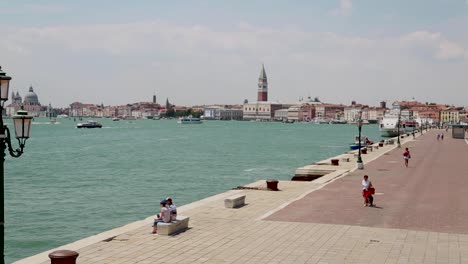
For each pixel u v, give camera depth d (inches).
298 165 3737.7
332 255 753.6
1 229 535.5
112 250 764.0
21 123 571.8
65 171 3250.5
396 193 1425.9
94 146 5876.0
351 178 1792.6
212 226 947.3
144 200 2085.4
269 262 714.8
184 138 7869.1
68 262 605.0
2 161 542.0
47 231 1507.1
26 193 2281.0
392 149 3651.6
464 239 863.7
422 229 941.2
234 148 5644.7
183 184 2637.8
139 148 5556.1
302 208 1149.7
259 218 1027.3
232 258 733.9
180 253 756.0
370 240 849.5
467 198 1332.4
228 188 2498.8
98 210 1846.7
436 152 3331.7
